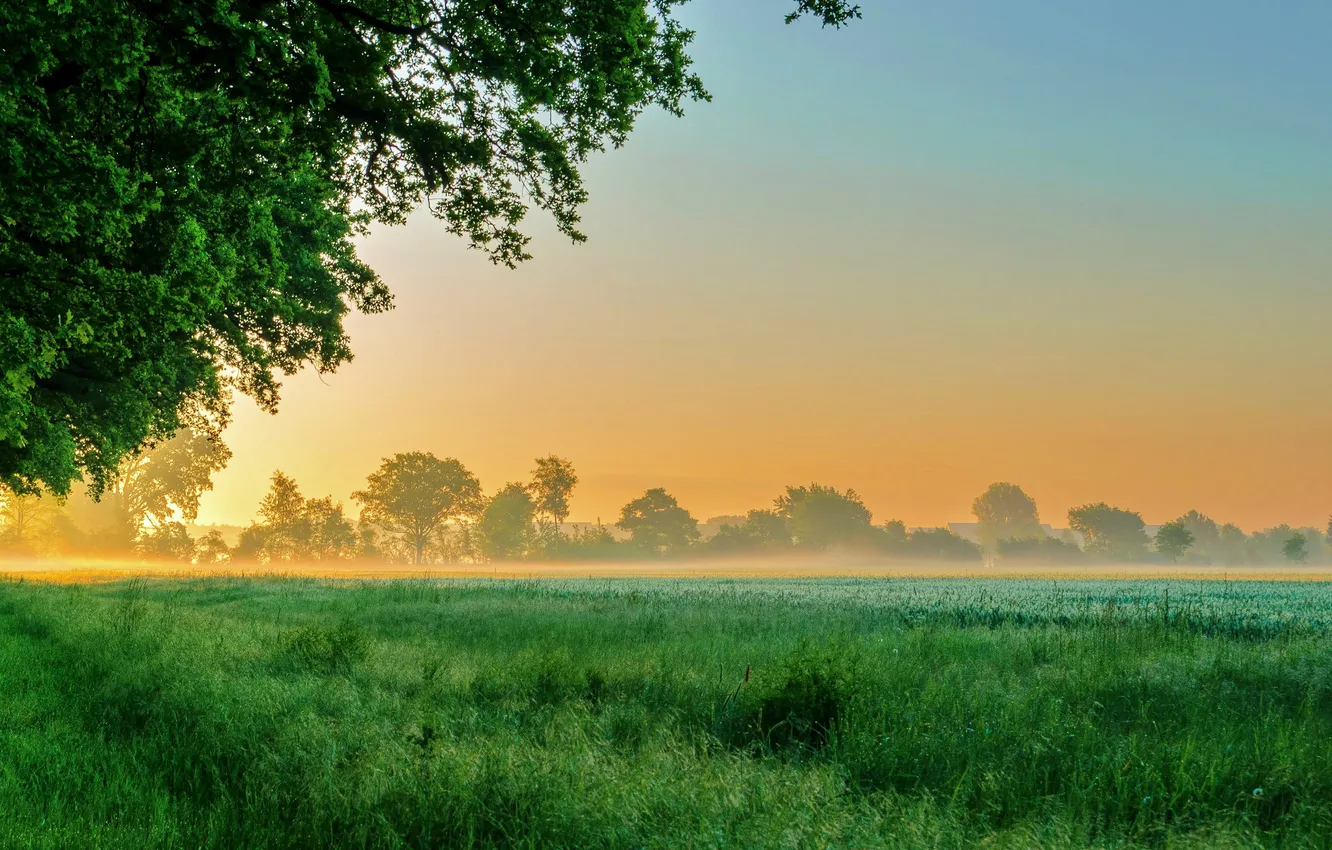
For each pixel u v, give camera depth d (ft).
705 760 20.12
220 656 37.78
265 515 486.38
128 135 38.11
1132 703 29.12
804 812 15.69
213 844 15.93
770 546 617.21
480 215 46.98
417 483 489.26
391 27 38.50
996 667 37.76
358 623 61.11
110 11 28.19
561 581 190.29
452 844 15.58
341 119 42.16
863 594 115.24
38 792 18.80
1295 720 26.12
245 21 31.35
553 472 534.37
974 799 18.89
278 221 67.82
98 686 32.14
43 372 42.24
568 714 25.52
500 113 45.03
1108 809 18.15
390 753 19.75
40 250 40.88
